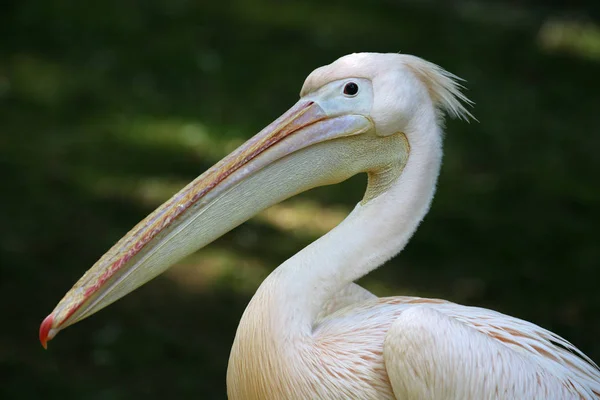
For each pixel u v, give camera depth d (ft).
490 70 68.90
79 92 56.85
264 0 77.66
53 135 51.52
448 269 41.65
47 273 38.58
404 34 73.97
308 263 19.71
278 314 19.17
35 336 34.71
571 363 19.72
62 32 65.00
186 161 49.75
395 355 18.25
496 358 18.35
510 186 50.42
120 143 51.13
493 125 58.85
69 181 46.55
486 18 80.69
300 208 46.34
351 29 73.26
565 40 77.25
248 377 19.38
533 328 20.07
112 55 62.59
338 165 20.47
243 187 20.01
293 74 62.75
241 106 57.21
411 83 20.22
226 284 39.09
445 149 54.44
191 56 63.62
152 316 36.58
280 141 20.17
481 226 45.70
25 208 43.60
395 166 20.49
